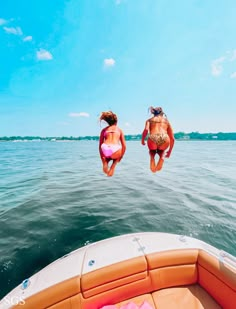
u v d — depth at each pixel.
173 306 2.81
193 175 16.03
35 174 16.59
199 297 2.92
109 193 10.41
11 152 48.84
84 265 2.87
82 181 13.52
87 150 57.78
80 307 2.57
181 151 49.44
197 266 3.08
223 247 5.45
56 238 5.77
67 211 7.77
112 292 2.79
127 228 6.41
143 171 17.84
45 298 2.44
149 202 8.90
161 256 3.02
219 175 16.08
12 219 7.02
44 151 53.12
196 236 5.96
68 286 2.56
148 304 2.77
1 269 4.50
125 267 2.85
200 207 8.28
